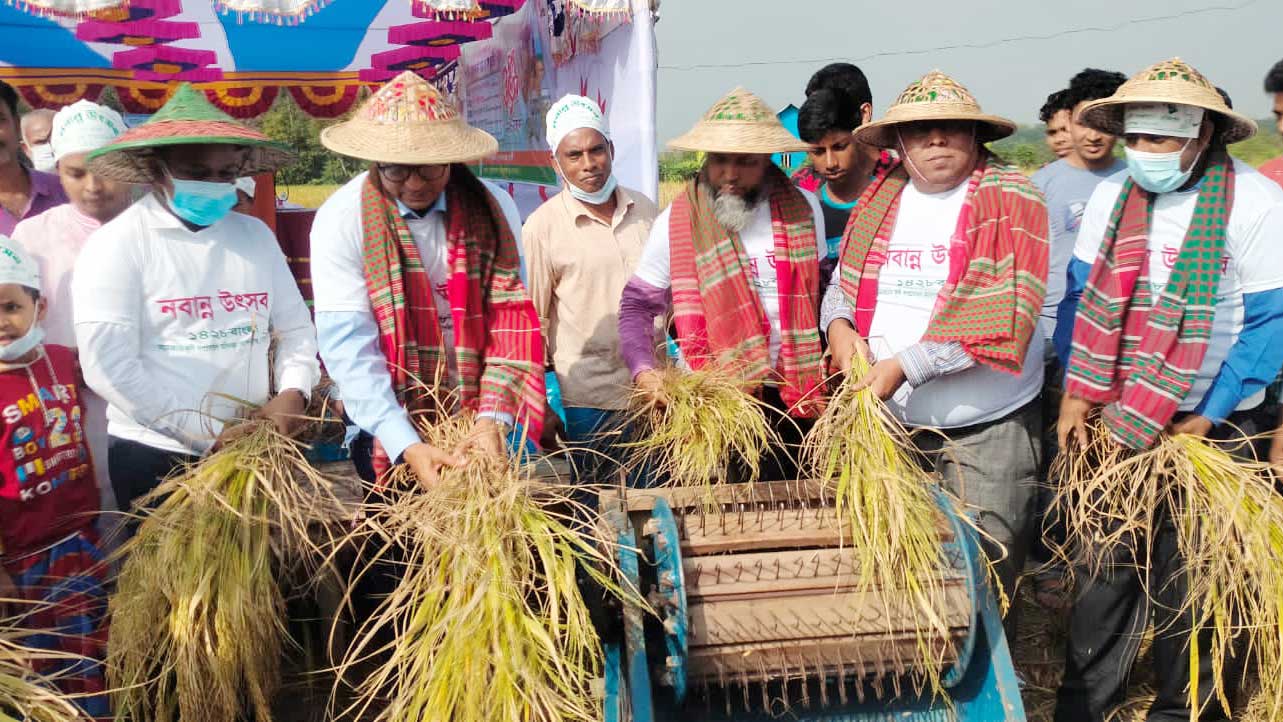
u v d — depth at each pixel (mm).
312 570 3504
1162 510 3533
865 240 3668
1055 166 5230
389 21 10906
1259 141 11844
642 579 3004
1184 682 3648
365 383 3348
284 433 3590
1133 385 3383
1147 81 3275
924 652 2900
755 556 2949
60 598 3336
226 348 3570
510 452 3420
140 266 3408
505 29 9750
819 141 4539
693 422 3500
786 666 2875
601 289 4473
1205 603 3244
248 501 3170
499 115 10297
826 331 3809
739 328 3789
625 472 3664
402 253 3443
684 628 2756
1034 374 3635
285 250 7727
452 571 2846
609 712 2865
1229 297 3373
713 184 3846
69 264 3959
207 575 3076
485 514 2891
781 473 3908
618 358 4477
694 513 3195
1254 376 3312
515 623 2721
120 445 3553
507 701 2596
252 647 3156
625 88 6820
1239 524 3123
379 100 3348
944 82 3443
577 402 4508
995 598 3002
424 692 2717
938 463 3641
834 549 3029
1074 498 3742
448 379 3594
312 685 3664
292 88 11367
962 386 3547
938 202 3582
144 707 3215
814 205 4043
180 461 3527
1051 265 4996
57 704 2977
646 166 6676
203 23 10109
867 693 3043
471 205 3576
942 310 3443
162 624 3129
